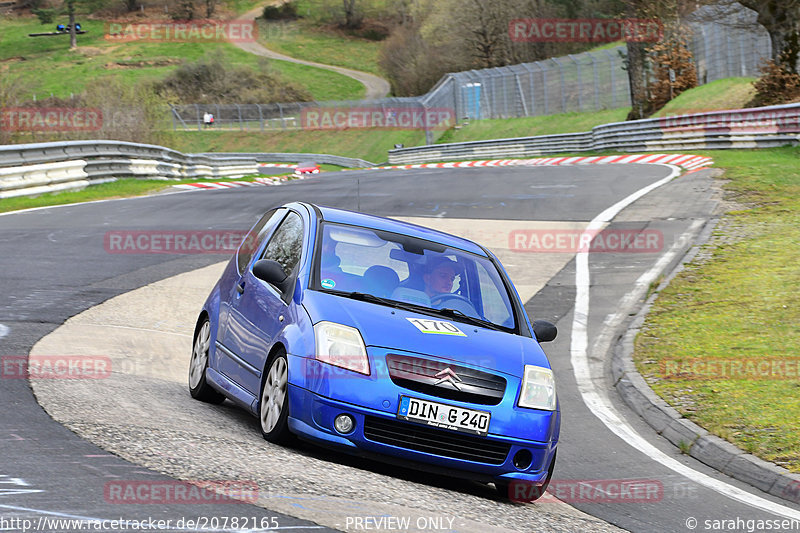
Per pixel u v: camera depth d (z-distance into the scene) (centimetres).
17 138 6544
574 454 1277
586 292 2427
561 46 15300
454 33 16588
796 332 1839
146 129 8112
